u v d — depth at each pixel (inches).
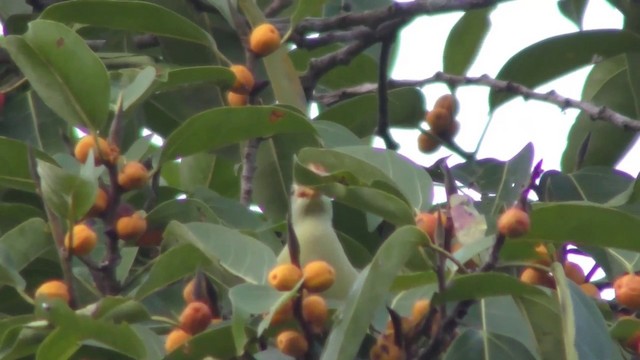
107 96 220.1
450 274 200.7
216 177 311.3
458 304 197.8
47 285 203.9
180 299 231.6
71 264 216.2
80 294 222.5
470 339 209.5
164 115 300.0
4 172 236.4
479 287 193.6
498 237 190.2
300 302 186.2
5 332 197.0
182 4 301.7
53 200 203.3
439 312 198.7
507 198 268.5
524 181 269.4
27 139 284.7
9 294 237.0
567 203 196.1
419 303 203.9
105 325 191.3
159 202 279.9
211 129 233.9
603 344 183.3
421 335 198.7
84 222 224.1
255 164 267.9
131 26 265.3
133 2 259.6
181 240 217.5
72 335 192.1
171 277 212.1
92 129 220.5
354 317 183.3
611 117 287.3
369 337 211.8
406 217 208.5
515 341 209.3
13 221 253.8
